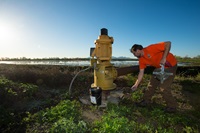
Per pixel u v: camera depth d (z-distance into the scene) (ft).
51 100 16.29
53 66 32.68
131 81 23.57
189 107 15.01
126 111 13.21
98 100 14.47
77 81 23.16
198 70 31.12
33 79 22.93
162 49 12.64
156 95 18.04
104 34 15.61
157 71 13.52
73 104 14.21
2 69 26.86
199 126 11.34
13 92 16.03
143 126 10.84
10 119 11.58
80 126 10.07
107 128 9.70
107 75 15.84
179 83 23.38
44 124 11.09
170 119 11.79
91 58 16.06
